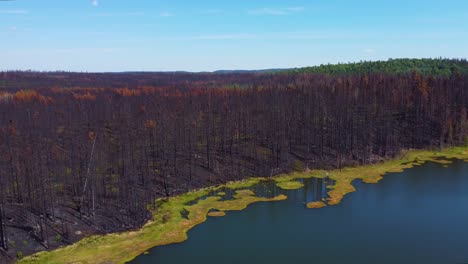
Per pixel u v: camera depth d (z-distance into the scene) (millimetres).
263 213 85875
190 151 115438
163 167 109750
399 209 86875
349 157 129500
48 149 104812
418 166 123438
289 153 130500
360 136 140750
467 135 149875
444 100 157875
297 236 72750
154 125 129500
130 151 110312
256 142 134500
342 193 99125
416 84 170875
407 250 66312
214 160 119375
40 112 155875
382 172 117438
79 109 164625
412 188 102375
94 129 141000
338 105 149000
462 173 115500
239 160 122250
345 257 63875
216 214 85125
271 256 64438
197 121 143375
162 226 76812
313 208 88688
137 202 85000
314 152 132125
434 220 80062
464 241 69875
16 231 70438
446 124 148125
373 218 81750
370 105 156375
